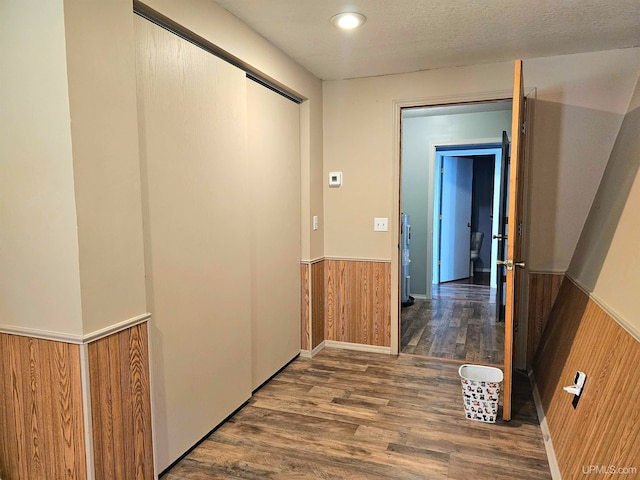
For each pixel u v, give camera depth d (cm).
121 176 159
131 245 165
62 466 154
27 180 148
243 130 246
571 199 298
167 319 194
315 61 304
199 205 212
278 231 302
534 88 299
